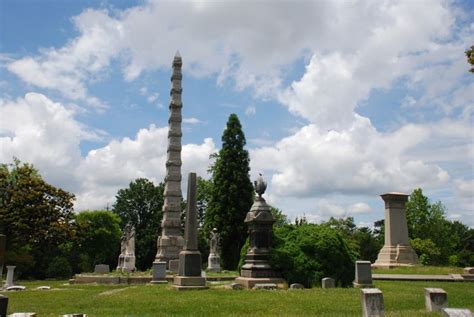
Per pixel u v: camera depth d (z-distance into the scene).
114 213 93.44
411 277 30.59
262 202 25.34
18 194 49.88
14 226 48.97
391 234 44.59
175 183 50.38
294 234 24.84
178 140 51.47
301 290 20.55
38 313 16.19
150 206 93.44
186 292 21.22
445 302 13.46
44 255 61.72
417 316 12.24
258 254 24.30
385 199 45.75
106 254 89.44
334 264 23.41
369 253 85.62
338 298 17.69
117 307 17.20
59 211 52.16
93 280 34.97
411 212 78.69
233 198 57.62
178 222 49.38
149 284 29.12
